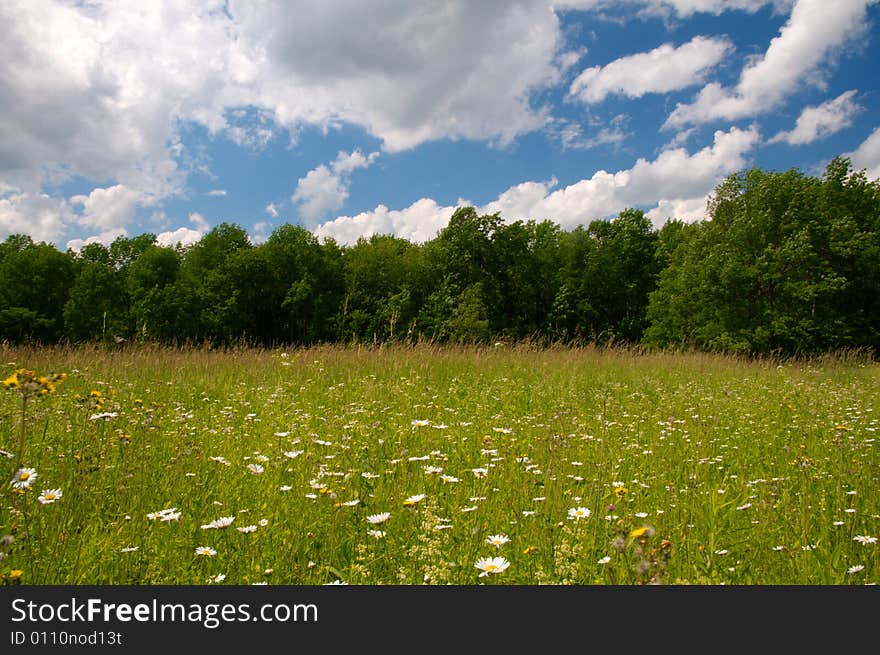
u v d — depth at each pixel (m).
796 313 26.23
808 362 16.69
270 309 53.44
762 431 6.09
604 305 53.59
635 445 5.00
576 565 2.39
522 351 13.76
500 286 52.56
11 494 2.79
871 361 17.69
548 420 5.88
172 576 2.47
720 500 3.35
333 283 54.09
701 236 30.17
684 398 8.42
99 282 45.28
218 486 3.62
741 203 29.94
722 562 2.66
